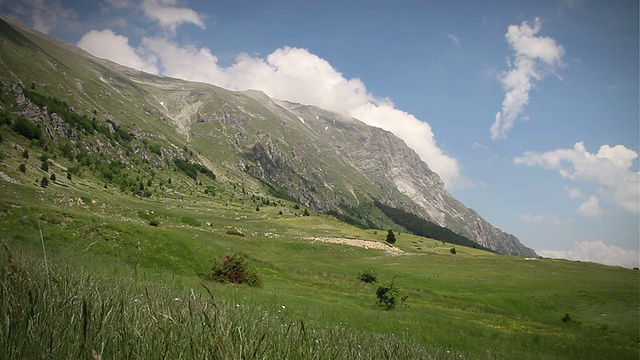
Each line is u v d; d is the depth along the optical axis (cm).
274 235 9488
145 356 394
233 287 2959
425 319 2959
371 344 929
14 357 323
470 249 14262
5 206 3150
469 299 4875
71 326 391
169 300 685
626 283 6375
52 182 12750
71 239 3066
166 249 3706
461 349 2047
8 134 16588
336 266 6438
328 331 963
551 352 2478
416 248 12200
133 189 19000
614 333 4081
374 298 4050
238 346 461
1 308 380
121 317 440
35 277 511
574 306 5050
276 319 977
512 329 3284
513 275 6675
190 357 416
